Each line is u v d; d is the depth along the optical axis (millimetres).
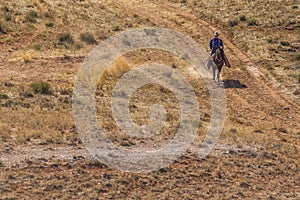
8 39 65500
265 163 36094
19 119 39250
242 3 89125
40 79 53031
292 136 45062
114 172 32156
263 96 57594
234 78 62344
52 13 76188
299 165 36531
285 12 82750
